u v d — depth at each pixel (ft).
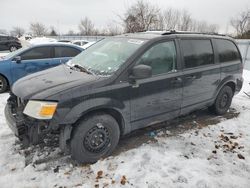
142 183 9.36
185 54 13.05
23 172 9.81
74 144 10.02
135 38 12.48
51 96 9.25
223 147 12.26
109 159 10.84
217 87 15.40
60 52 22.99
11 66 21.04
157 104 12.12
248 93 22.79
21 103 10.10
